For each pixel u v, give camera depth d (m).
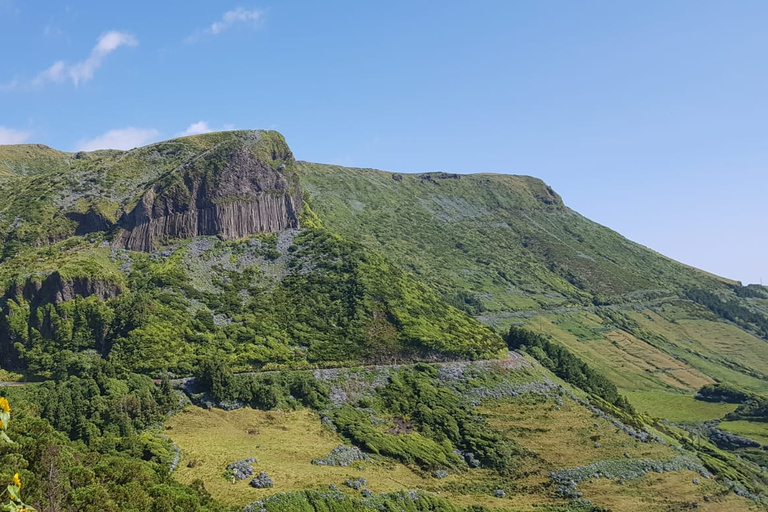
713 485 141.50
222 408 125.88
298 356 150.88
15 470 69.19
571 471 132.12
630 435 154.12
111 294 149.62
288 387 138.88
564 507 119.19
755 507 136.62
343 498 100.19
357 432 127.50
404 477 117.44
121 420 107.88
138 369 129.50
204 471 99.31
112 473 80.06
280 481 100.81
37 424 86.31
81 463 81.81
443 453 129.75
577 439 146.25
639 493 130.38
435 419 140.38
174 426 115.12
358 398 142.38
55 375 125.94
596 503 122.69
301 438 121.50
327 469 110.62
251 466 104.12
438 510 108.06
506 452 133.75
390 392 146.62
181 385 129.38
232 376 132.38
